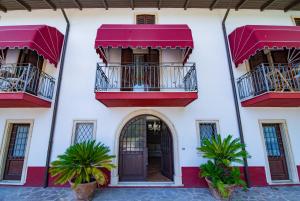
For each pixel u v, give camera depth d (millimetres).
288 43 5648
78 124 6633
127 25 6227
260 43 5574
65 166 4973
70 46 7250
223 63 7180
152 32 5922
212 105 6742
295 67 6332
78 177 4848
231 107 6746
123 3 7398
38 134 6402
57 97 6641
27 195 5324
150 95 5578
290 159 6438
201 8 7754
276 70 5891
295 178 6230
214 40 7426
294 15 7891
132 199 5094
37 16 7652
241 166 6254
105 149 5770
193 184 6039
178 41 5746
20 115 6559
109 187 5969
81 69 7016
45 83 6637
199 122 6598
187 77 6383
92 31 7461
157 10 7727
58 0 7094
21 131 6715
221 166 5324
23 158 6457
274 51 7066
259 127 6602
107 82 6316
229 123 6602
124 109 6621
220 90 6898
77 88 6812
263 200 5066
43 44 6027
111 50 7105
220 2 7348
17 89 5578
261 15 7836
